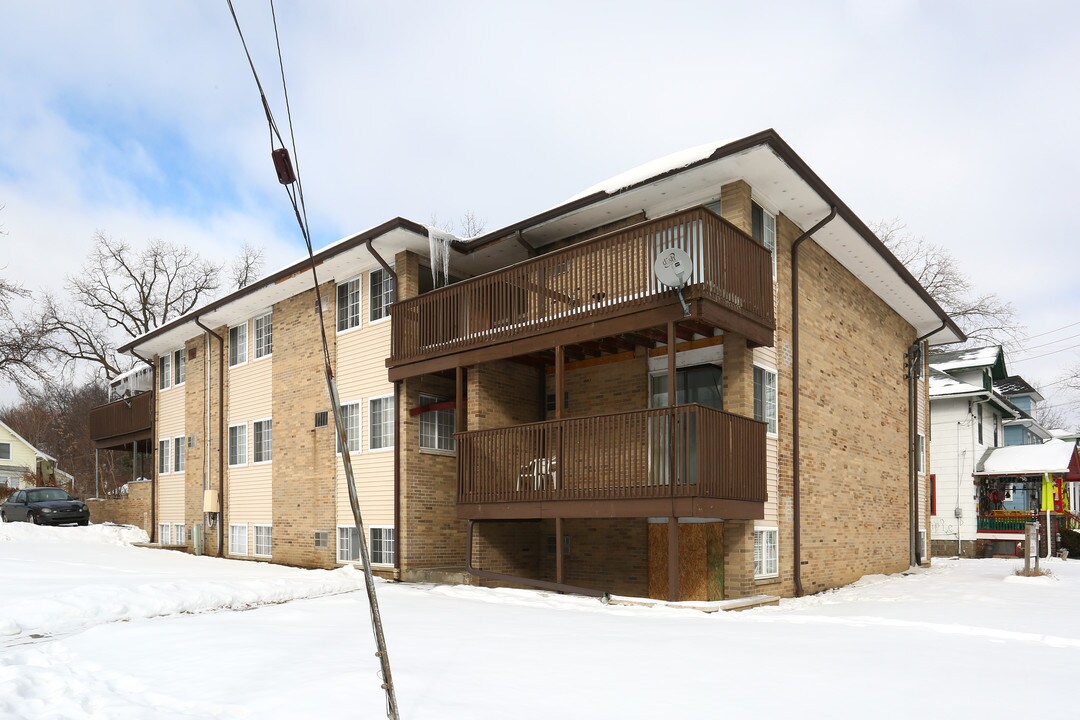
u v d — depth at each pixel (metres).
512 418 15.87
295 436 19.67
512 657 7.14
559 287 13.92
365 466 17.34
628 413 12.21
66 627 9.62
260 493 20.89
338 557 17.94
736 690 5.91
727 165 12.68
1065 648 8.29
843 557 16.47
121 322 45.97
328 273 18.48
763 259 13.02
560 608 11.41
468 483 14.47
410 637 8.26
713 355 13.46
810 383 15.45
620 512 12.05
